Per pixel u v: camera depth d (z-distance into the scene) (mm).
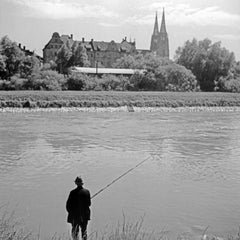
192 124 58000
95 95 92312
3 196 19734
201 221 16578
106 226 15625
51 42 192375
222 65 139500
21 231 13375
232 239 13516
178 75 129250
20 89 113500
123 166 27828
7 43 123312
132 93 101812
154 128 52188
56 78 116062
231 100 99000
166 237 14688
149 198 19766
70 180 23359
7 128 49938
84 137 42750
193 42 146375
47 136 43062
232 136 44594
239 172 25938
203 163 28969
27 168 26578
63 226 15555
